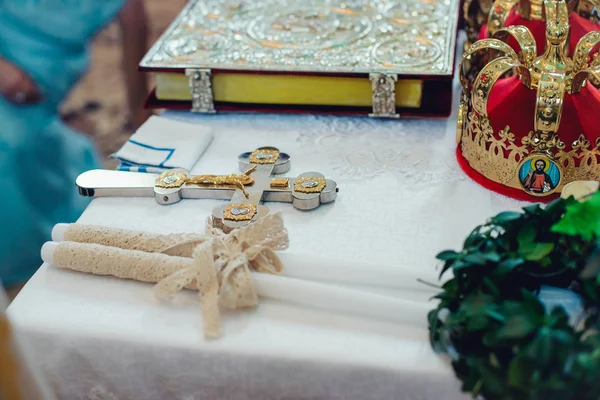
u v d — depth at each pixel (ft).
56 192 5.79
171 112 4.41
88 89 8.43
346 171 3.93
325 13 4.63
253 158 3.93
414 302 3.28
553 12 3.63
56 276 3.50
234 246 3.41
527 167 3.66
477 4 4.29
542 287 3.32
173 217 3.74
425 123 4.22
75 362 3.35
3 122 5.49
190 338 3.27
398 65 4.17
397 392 3.20
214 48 4.39
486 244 3.21
